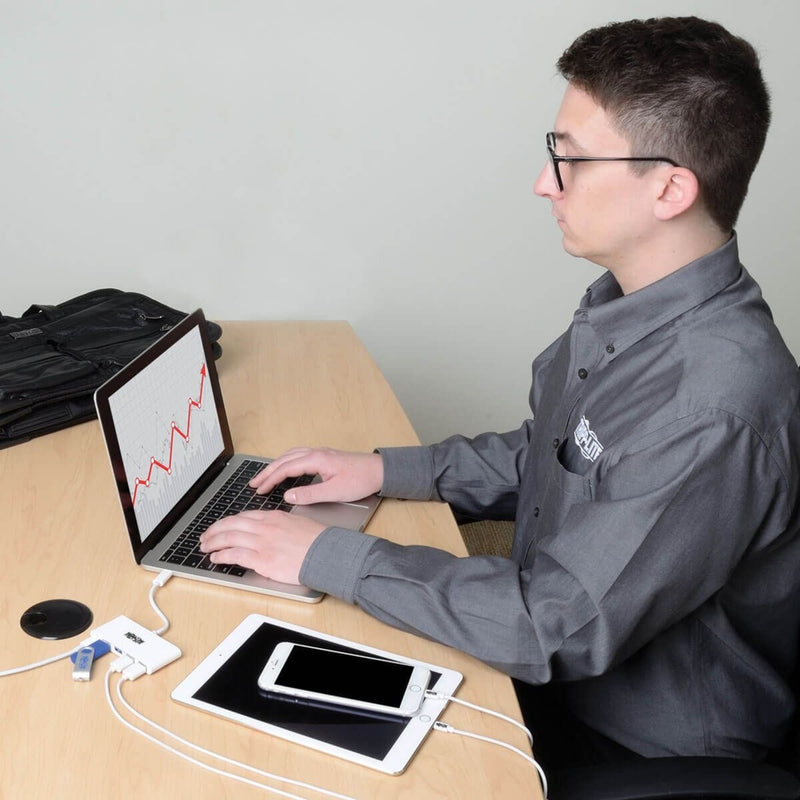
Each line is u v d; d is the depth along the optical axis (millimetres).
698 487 1000
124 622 1069
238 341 2098
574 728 1239
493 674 1042
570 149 1096
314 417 1692
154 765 887
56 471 1454
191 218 2318
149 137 2236
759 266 2650
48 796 845
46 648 1041
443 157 2383
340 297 2459
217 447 1469
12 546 1238
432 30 2277
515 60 2334
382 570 1102
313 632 1078
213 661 1022
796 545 1146
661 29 1050
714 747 1152
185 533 1269
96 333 1845
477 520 1544
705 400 1018
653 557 1005
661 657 1141
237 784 870
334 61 2256
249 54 2215
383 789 873
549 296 2561
